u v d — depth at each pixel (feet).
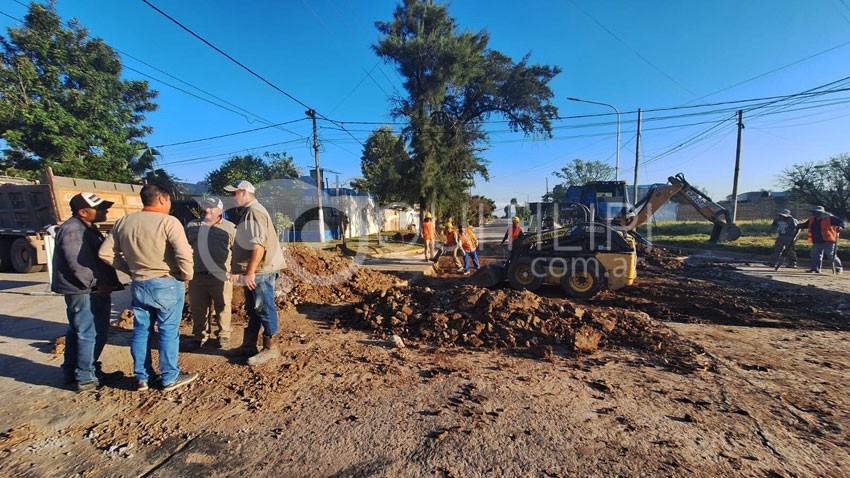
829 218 33.24
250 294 14.12
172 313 11.87
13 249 36.29
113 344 15.89
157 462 8.62
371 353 15.02
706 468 8.17
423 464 8.41
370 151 129.08
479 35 80.74
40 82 68.03
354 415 10.46
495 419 10.16
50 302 23.63
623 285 27.02
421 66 75.20
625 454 8.66
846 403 10.93
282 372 13.25
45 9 70.54
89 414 10.62
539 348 15.25
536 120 91.09
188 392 11.89
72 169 64.34
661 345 15.40
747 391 11.68
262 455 8.83
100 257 11.14
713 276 34.65
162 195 11.68
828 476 7.94
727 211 47.96
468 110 92.12
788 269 36.78
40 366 13.74
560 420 10.11
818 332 17.80
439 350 15.38
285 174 98.78
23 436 9.55
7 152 65.26
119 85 80.48
